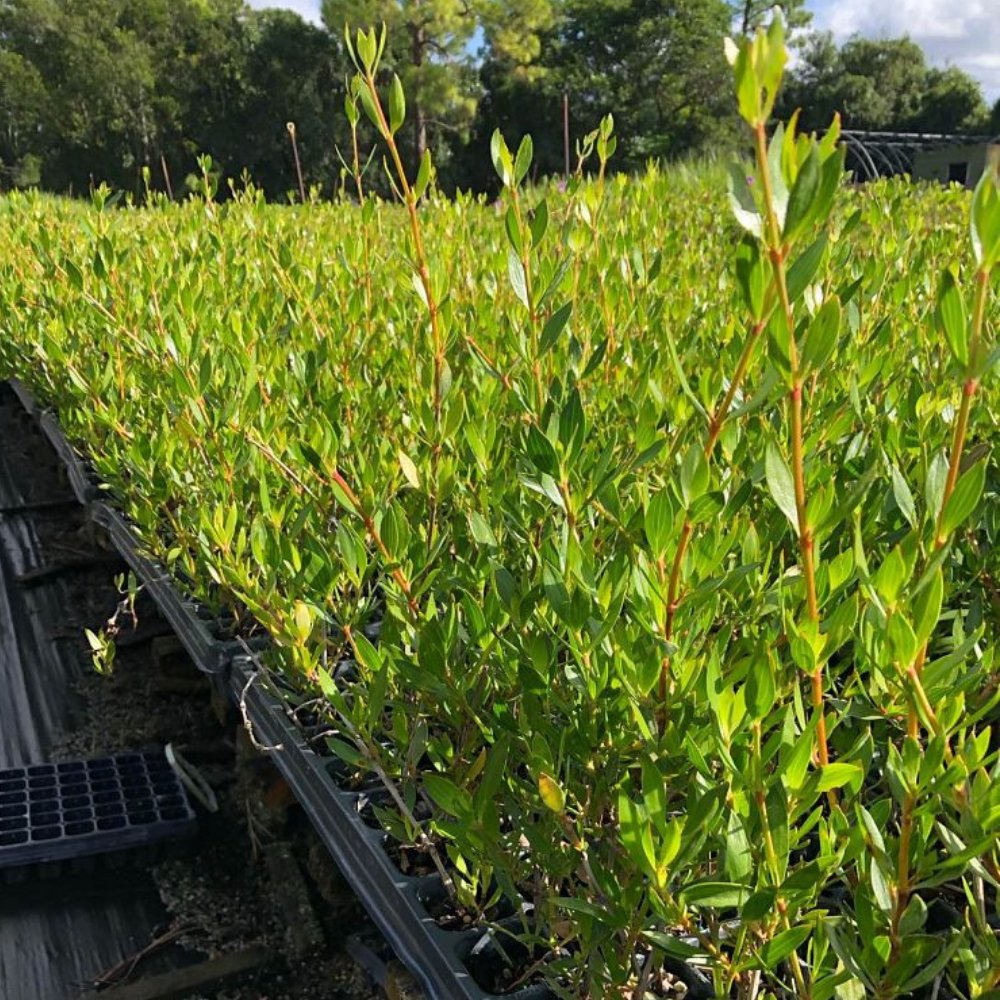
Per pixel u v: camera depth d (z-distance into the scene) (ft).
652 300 10.91
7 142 187.32
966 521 6.23
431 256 12.45
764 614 5.33
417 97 133.80
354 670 8.14
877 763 5.34
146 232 22.79
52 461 24.97
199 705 14.97
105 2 186.19
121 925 10.65
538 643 4.77
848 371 7.50
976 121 250.98
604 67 199.62
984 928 3.83
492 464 7.70
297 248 17.78
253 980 9.78
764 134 2.68
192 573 9.86
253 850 11.19
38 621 17.53
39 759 13.91
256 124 181.68
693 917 4.48
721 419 3.92
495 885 5.98
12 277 21.65
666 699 4.42
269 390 10.62
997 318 8.07
